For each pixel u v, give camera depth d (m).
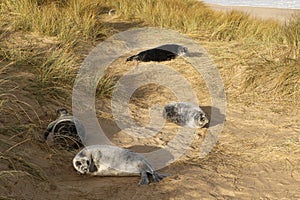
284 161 11.94
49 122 13.09
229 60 21.33
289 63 18.92
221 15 31.78
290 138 13.51
